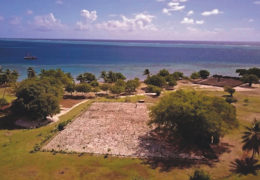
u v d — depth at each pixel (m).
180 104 27.22
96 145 29.69
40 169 23.58
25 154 26.94
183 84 81.12
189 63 157.00
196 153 27.55
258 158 26.19
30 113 38.50
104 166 24.39
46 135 32.91
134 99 56.19
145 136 32.75
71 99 58.25
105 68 128.25
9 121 40.38
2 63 134.75
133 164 24.86
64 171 23.22
